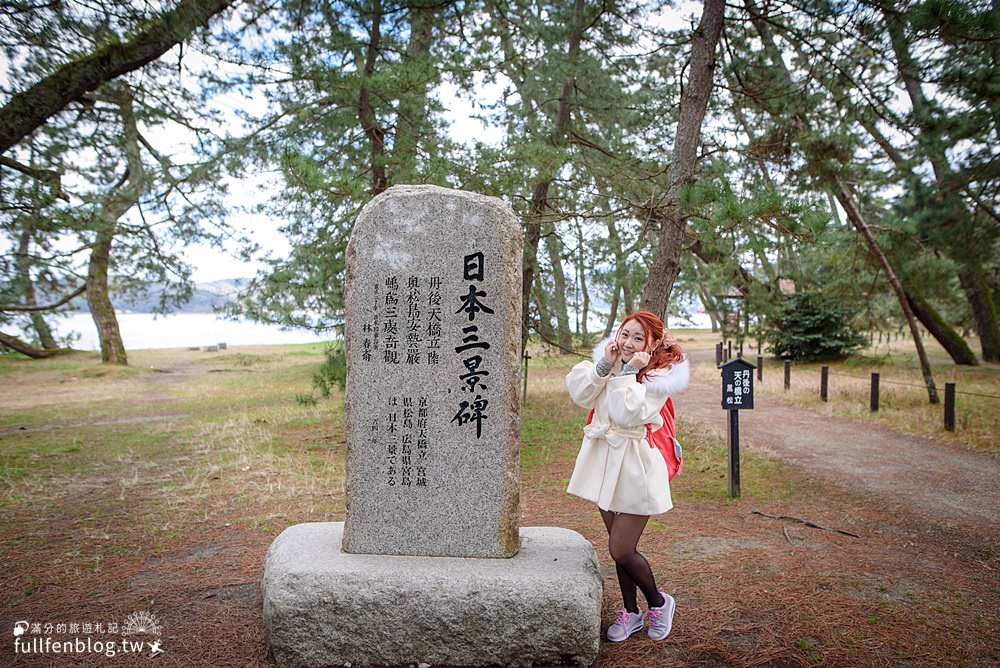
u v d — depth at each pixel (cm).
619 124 1280
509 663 332
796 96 931
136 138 1297
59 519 571
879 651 342
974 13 695
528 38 1104
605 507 327
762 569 453
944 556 479
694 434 977
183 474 734
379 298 376
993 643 349
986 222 1220
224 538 523
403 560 358
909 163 1185
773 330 2092
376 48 903
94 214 934
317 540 389
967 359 1759
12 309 1272
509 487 368
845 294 1556
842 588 420
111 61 704
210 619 383
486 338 370
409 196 377
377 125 942
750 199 598
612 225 1239
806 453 852
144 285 1733
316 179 689
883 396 1304
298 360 2603
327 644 336
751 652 343
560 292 1267
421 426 372
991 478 715
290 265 1015
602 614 389
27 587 427
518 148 843
